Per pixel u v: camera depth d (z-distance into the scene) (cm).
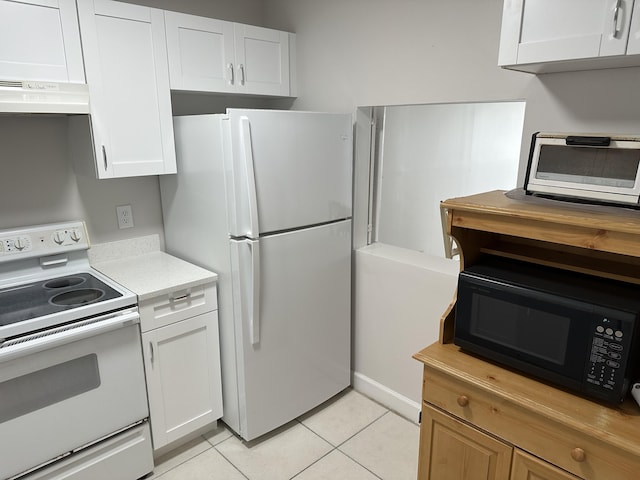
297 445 235
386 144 287
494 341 147
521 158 182
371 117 256
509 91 182
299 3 262
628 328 118
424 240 324
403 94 222
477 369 147
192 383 224
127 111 205
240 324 216
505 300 142
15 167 210
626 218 121
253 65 249
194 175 223
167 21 211
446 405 154
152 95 212
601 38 125
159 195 259
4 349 158
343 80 248
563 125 168
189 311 215
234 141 196
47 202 221
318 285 242
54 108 179
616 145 127
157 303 203
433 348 162
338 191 241
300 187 221
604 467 120
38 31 176
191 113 264
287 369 238
